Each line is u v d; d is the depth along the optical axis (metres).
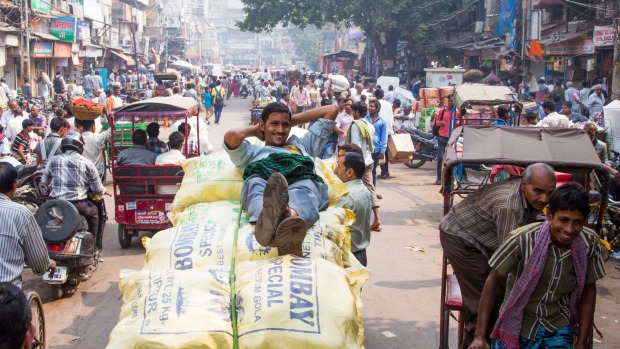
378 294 6.98
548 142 4.52
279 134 4.86
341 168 5.95
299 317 3.41
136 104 9.26
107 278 7.69
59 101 24.11
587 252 3.63
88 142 10.34
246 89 49.53
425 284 7.30
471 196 4.42
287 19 37.59
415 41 36.56
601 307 6.67
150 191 8.77
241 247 4.08
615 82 17.33
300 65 136.25
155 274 3.72
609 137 10.46
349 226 4.89
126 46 52.19
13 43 26.14
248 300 3.51
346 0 35.38
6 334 2.37
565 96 19.84
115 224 10.30
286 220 3.68
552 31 23.98
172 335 3.27
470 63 33.78
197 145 10.67
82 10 39.06
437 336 5.92
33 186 9.66
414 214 10.86
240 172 5.16
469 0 34.75
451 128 12.83
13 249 4.60
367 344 5.73
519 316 3.72
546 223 3.66
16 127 13.44
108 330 6.13
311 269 3.70
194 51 86.56
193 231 4.28
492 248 4.27
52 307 6.73
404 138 14.20
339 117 12.09
